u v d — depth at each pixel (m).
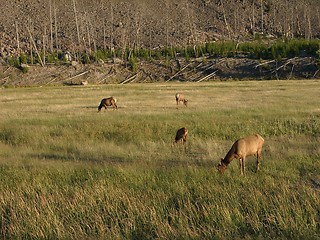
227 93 141.25
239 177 35.88
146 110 93.69
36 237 26.28
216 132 61.50
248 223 26.78
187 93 144.25
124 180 36.62
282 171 38.00
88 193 32.75
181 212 28.27
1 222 28.81
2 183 36.94
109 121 73.38
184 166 40.94
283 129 62.62
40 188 34.84
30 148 54.22
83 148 52.28
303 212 27.36
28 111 97.44
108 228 27.28
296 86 165.38
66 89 176.00
